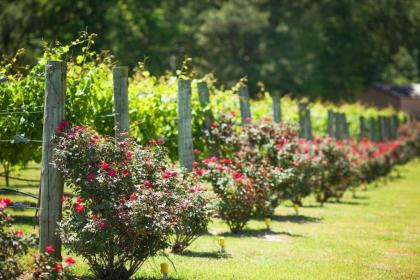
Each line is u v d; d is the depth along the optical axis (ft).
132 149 35.24
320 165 72.13
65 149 32.12
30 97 44.70
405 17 272.92
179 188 37.88
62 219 33.12
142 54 175.63
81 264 36.78
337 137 101.65
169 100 55.42
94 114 47.21
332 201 79.66
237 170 53.72
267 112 82.28
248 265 39.47
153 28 188.75
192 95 60.08
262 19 225.76
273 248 45.57
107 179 31.99
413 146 158.10
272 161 61.98
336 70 253.85
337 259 42.96
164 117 55.67
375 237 52.85
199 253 42.57
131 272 33.65
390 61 288.92
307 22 250.37
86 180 31.99
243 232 52.06
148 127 54.29
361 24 259.39
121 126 40.01
